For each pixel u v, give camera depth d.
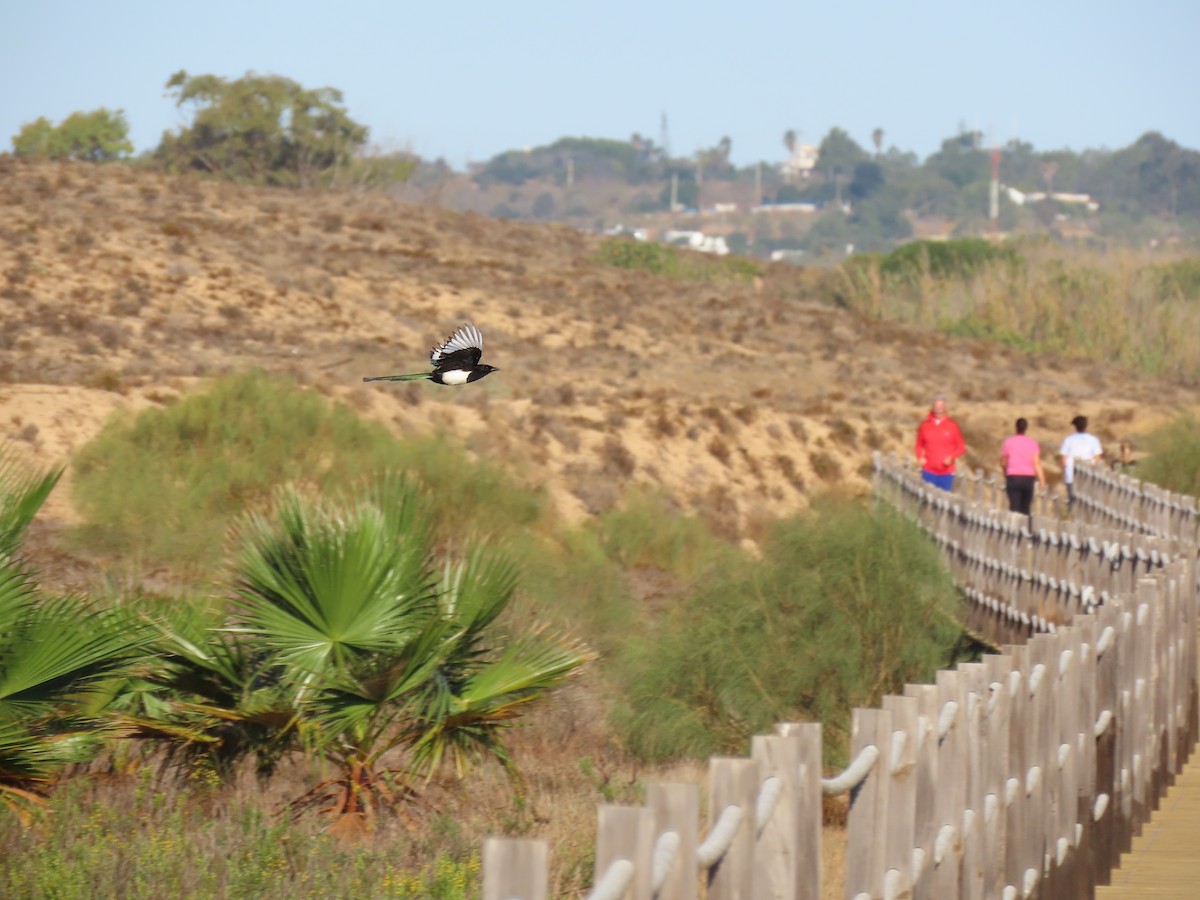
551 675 36.97
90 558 65.06
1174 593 42.66
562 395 130.75
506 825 35.31
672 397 145.38
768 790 16.89
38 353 118.56
